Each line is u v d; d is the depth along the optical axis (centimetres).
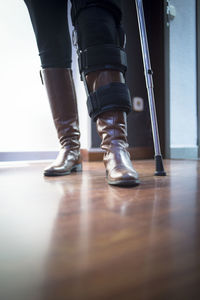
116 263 28
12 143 172
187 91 252
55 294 22
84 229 39
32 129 179
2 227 41
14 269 27
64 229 40
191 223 42
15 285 23
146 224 42
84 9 81
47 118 184
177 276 25
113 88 81
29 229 40
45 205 55
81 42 83
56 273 26
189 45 253
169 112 227
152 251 31
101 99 81
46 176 104
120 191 71
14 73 170
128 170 77
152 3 230
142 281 24
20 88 172
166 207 53
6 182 89
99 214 48
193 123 257
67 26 110
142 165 155
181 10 245
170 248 32
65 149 114
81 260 29
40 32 104
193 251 31
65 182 88
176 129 244
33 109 178
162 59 223
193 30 255
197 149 256
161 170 103
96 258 29
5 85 167
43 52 107
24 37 173
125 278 24
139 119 225
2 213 49
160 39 224
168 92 226
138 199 60
